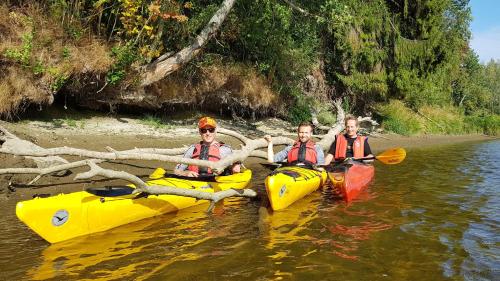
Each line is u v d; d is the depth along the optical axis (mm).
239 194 5598
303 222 4809
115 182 6559
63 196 4297
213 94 12578
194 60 11711
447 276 3342
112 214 4504
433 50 20500
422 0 20141
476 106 37062
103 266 3508
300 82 16891
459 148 15078
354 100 20094
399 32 19984
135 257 3703
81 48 9039
